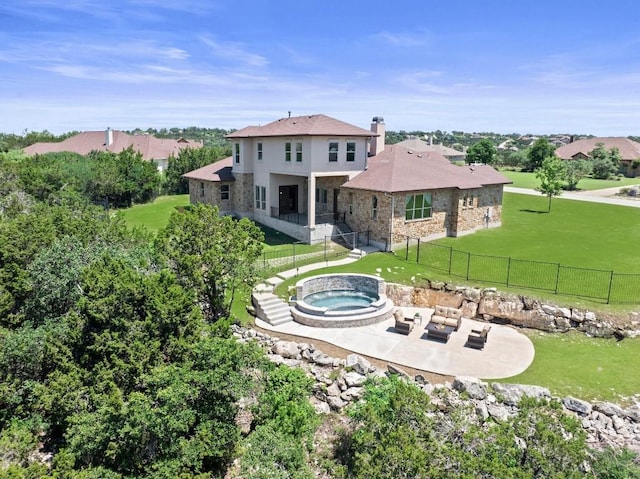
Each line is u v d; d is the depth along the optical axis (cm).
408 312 2233
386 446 954
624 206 4469
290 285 2369
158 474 1085
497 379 1590
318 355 1720
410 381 1527
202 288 1838
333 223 3244
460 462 887
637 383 1582
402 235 2964
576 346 1867
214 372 1184
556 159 4631
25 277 1616
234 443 1232
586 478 915
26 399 1391
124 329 1364
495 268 2519
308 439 1308
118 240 2183
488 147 8675
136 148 7300
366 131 3316
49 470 1151
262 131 3531
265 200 3647
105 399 1192
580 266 2534
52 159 5000
